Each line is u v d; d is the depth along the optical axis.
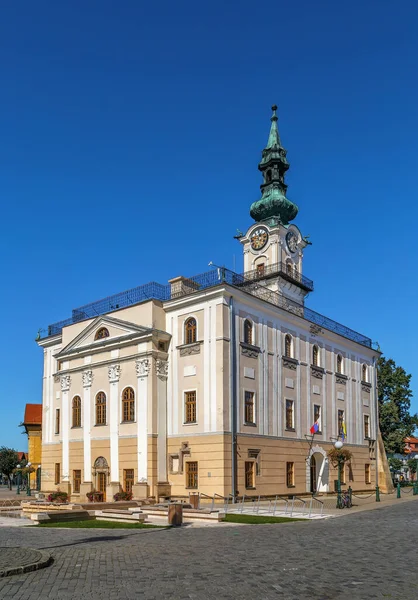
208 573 13.72
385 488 56.69
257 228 57.66
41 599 11.15
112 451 43.47
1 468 109.75
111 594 11.55
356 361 56.94
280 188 60.31
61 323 52.16
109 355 45.22
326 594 11.77
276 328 45.22
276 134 61.41
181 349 41.97
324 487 48.72
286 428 44.59
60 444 49.06
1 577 13.14
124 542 19.67
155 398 41.56
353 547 18.33
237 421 39.81
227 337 40.00
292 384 46.12
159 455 40.94
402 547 18.31
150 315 42.78
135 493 40.38
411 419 70.50
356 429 54.97
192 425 40.28
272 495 41.72
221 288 39.97
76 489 46.50
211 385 39.62
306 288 57.47
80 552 17.16
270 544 19.06
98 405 45.75
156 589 12.00
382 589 12.25
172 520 25.48
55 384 51.78
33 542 19.78
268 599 11.28
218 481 38.03
